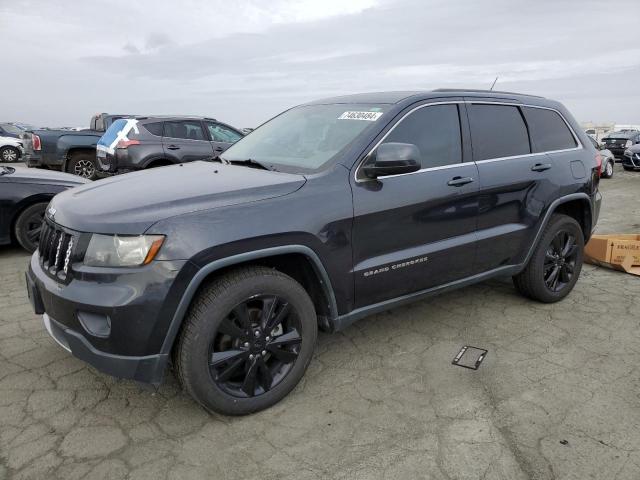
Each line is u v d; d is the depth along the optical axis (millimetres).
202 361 2506
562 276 4418
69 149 11500
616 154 22438
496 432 2584
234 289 2545
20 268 5406
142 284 2350
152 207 2480
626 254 5297
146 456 2424
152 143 9008
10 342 3586
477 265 3674
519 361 3340
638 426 2619
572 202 4402
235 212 2551
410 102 3359
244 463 2375
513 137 3916
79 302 2398
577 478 2260
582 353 3451
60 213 2744
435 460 2383
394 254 3156
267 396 2758
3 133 23250
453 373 3189
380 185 3047
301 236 2695
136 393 2963
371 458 2402
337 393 2969
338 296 2953
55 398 2898
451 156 3469
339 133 3270
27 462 2369
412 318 4059
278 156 3391
